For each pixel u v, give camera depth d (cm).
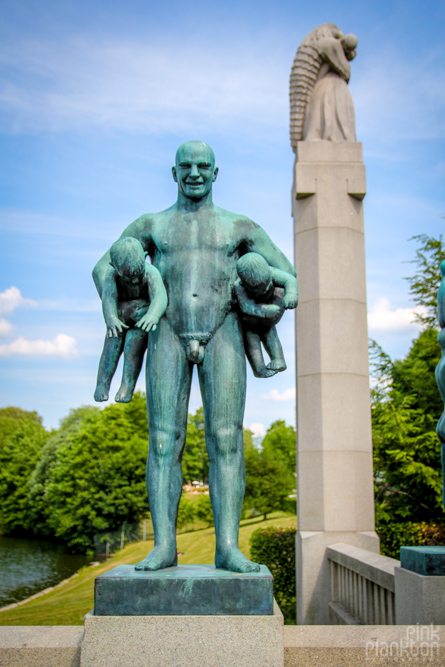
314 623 899
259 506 2853
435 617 420
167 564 323
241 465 343
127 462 3828
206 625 282
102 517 3753
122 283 343
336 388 978
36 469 4666
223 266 352
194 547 2750
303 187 1039
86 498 3797
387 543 1351
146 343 357
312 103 1092
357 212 1049
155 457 341
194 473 4644
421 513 1600
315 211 1034
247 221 365
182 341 346
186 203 362
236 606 287
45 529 4456
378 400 1753
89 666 278
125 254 324
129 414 4238
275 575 1354
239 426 346
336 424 967
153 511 335
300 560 938
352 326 1003
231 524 329
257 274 329
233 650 279
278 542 1373
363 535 930
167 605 287
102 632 281
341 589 830
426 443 1554
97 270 366
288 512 2961
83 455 3853
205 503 3478
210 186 362
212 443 343
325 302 1005
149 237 364
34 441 5322
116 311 341
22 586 2555
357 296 1020
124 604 287
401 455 1533
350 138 1067
